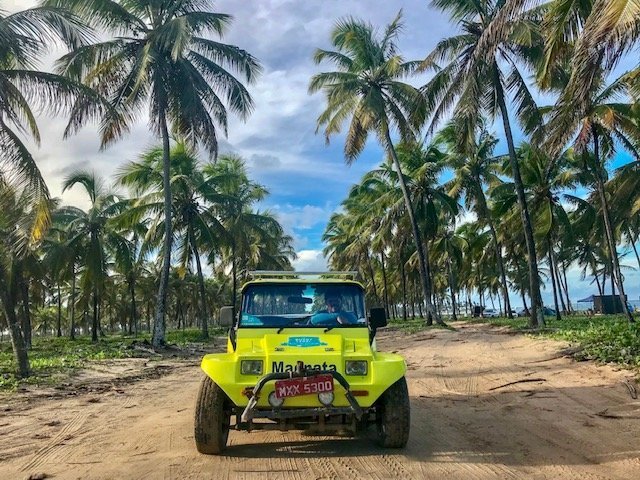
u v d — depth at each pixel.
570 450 5.77
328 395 5.45
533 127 21.17
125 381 13.14
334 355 5.79
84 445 6.61
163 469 5.45
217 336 37.91
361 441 6.34
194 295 69.50
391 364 5.77
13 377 13.16
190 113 20.62
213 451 5.89
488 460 5.54
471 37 20.78
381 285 67.94
